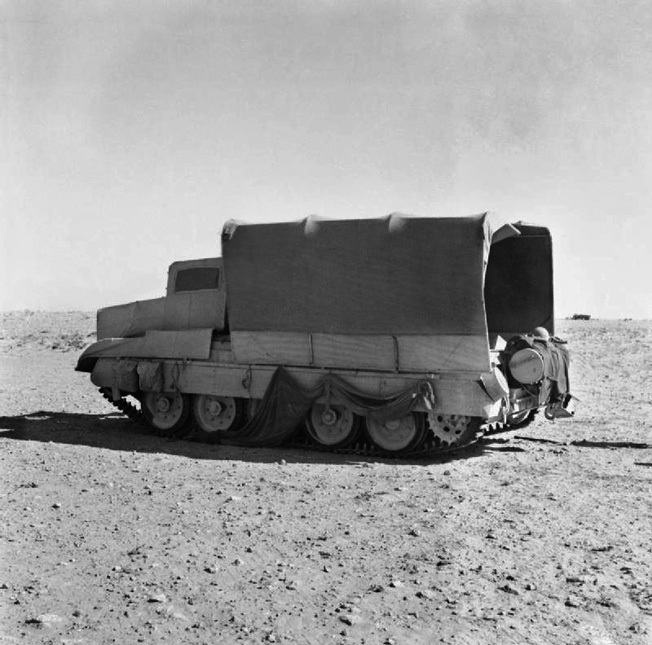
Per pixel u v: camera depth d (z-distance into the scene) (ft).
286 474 35.35
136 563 22.66
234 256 43.47
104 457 38.01
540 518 28.17
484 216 38.86
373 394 41.01
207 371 45.80
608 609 19.92
